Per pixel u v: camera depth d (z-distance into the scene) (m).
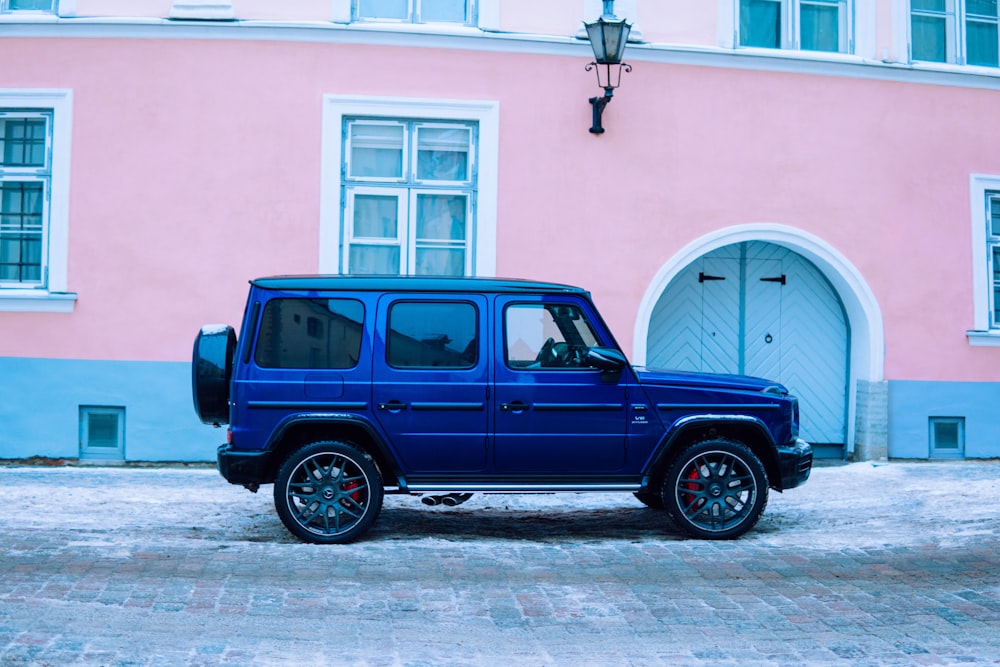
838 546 8.04
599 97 11.34
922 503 9.80
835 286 12.36
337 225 11.13
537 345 7.93
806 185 11.88
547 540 8.14
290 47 11.05
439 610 6.17
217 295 11.01
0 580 6.50
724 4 11.70
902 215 12.13
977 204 12.34
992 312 12.45
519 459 7.84
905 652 5.58
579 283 11.41
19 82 10.93
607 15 11.07
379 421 7.72
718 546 7.97
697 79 11.62
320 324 7.77
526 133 11.34
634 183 11.50
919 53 12.46
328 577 6.82
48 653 5.20
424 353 7.80
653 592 6.64
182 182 10.99
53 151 10.94
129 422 10.91
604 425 7.89
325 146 11.09
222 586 6.54
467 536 8.24
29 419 10.86
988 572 7.27
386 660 5.30
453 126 11.34
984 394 12.31
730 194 11.70
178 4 10.92
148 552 7.39
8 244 11.05
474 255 11.35
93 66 10.95
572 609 6.25
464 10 11.46
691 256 11.60
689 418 7.98
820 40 12.20
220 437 11.04
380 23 11.29
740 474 8.17
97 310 10.91
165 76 10.98
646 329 11.52
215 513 8.91
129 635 5.55
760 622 6.07
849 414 12.39
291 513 7.71
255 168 11.04
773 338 12.37
